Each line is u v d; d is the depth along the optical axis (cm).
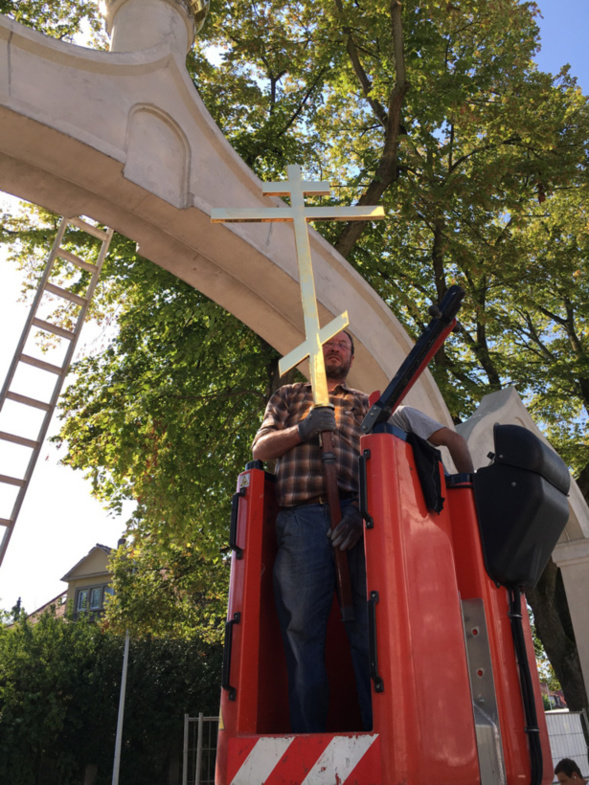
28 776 2438
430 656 240
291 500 304
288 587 289
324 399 307
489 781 242
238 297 703
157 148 623
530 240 1631
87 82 591
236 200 657
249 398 1251
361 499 255
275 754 240
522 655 277
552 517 296
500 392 830
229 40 1349
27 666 2566
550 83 1330
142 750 2670
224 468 1238
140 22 676
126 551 1555
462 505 288
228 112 1323
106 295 1362
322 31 1323
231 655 277
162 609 1750
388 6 1159
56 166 584
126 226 641
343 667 325
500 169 1063
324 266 714
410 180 1061
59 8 1370
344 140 1541
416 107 1170
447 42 1278
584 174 1198
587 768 980
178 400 1200
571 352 1866
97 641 2762
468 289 1444
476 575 276
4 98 530
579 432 1908
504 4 1185
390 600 237
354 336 707
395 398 272
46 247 1276
